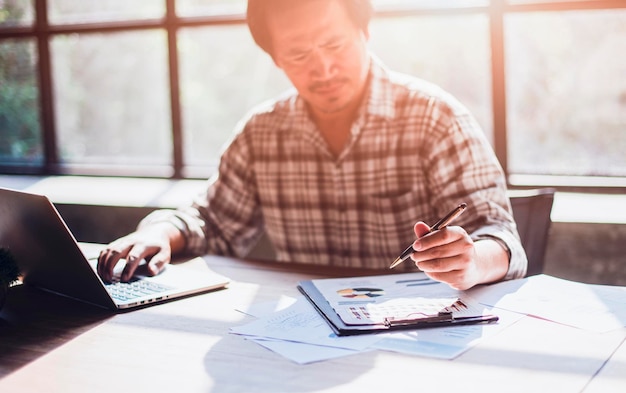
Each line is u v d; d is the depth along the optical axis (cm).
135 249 147
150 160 283
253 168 189
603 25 217
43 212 113
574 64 222
